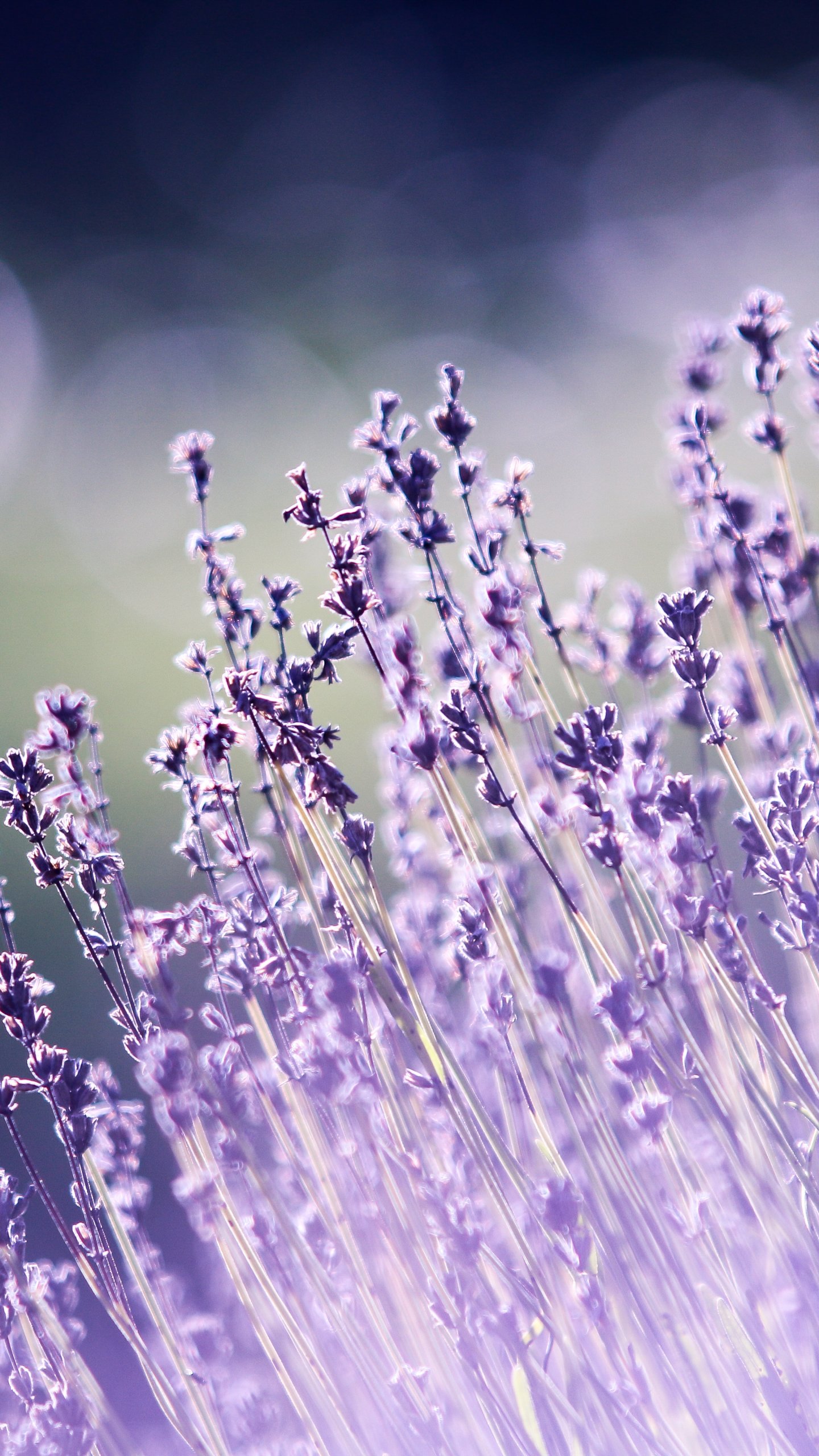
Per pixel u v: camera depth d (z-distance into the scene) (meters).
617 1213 1.17
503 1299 1.19
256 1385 1.23
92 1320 1.32
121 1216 1.20
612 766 1.16
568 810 1.21
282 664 1.16
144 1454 1.22
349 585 1.16
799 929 1.17
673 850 1.16
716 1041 1.20
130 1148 1.20
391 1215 1.18
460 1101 1.16
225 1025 1.18
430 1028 1.15
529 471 1.19
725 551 1.23
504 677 1.20
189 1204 1.21
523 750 1.25
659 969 1.16
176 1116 1.15
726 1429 1.17
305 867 1.19
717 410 1.24
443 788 1.16
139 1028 1.17
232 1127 1.16
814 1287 1.17
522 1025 1.21
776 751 1.23
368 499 1.23
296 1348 1.18
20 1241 1.17
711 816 1.20
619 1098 1.18
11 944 1.17
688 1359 1.17
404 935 1.24
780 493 1.29
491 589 1.18
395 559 1.24
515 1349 1.15
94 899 1.17
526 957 1.18
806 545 1.21
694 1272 1.19
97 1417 1.17
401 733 1.17
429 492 1.17
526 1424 1.17
